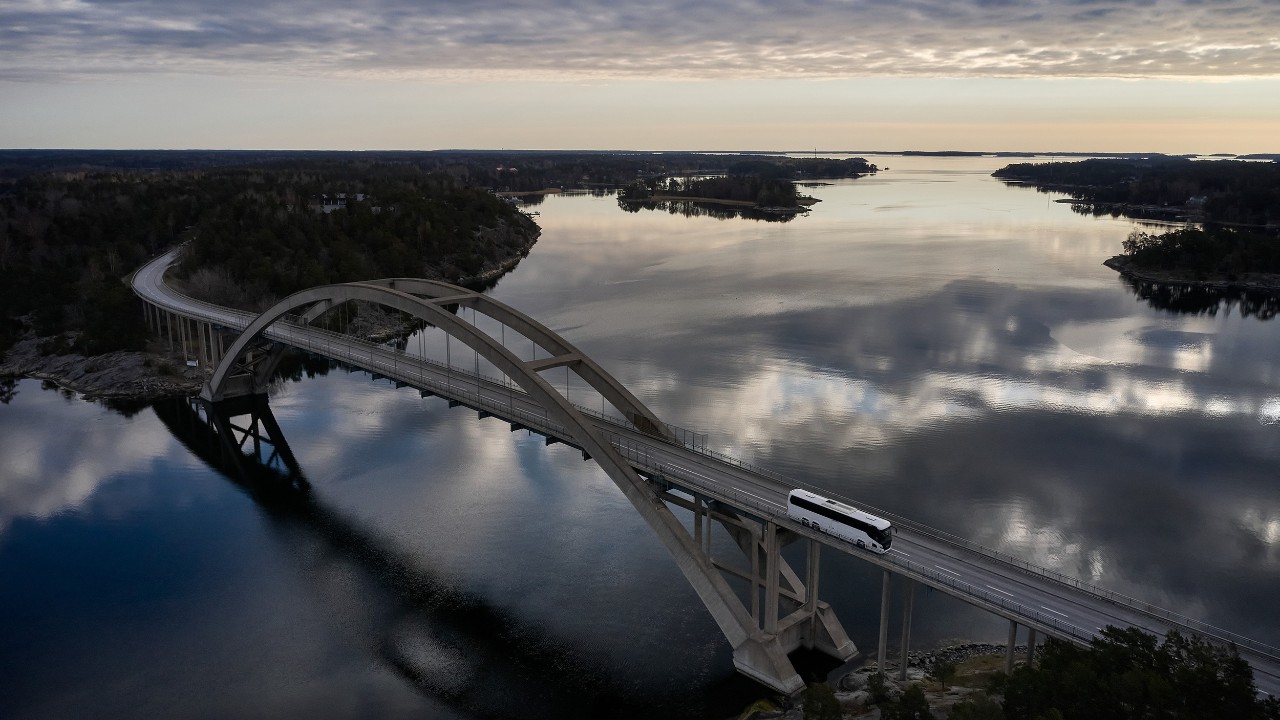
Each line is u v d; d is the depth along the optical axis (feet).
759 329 405.59
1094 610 127.65
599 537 199.52
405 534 204.13
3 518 217.56
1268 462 239.09
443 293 213.05
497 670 150.82
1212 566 183.52
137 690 147.23
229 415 298.76
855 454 243.81
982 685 134.92
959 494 216.74
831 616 152.56
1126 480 226.58
